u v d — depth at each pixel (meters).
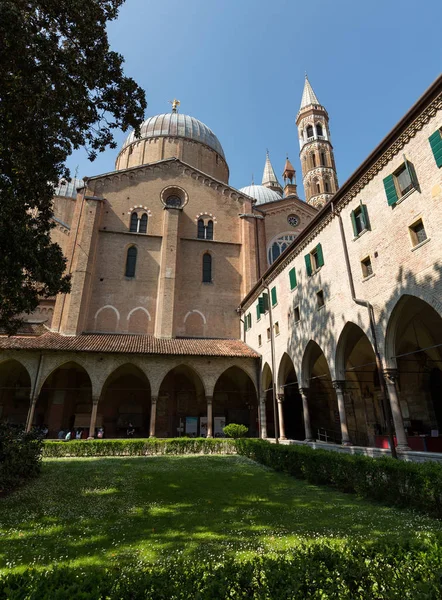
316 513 9.58
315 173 63.38
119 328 33.97
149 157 46.94
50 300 36.78
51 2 12.00
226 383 36.47
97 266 35.38
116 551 7.01
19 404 33.16
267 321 30.30
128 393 33.81
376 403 25.97
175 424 33.53
